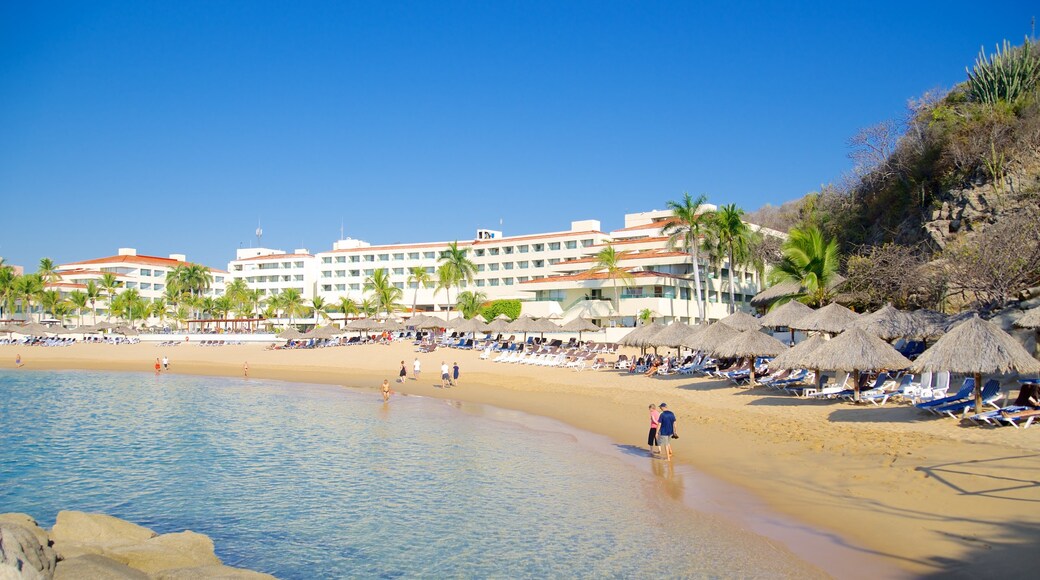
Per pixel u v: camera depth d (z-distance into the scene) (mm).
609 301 74250
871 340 23453
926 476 15125
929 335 27359
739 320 38156
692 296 77312
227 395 43062
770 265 71188
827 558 11633
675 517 14617
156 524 15430
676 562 12000
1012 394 21062
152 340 92062
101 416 33250
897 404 24109
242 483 19125
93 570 10367
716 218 61906
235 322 128750
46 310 122625
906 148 49031
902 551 11531
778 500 15195
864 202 54344
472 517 15328
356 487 18406
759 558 11930
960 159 42219
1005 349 17953
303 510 16281
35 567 9789
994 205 38938
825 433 20688
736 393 31281
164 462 22062
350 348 69750
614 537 13531
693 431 24125
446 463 21188
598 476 18766
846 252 53406
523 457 21844
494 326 62281
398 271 124375
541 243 107000
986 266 31828
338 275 129250
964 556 10969
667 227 65125
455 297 112188
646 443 23453
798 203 88250
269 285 136250
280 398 41031
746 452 20062
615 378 42062
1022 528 11711
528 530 14258
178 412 34625
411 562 12711
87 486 19016
